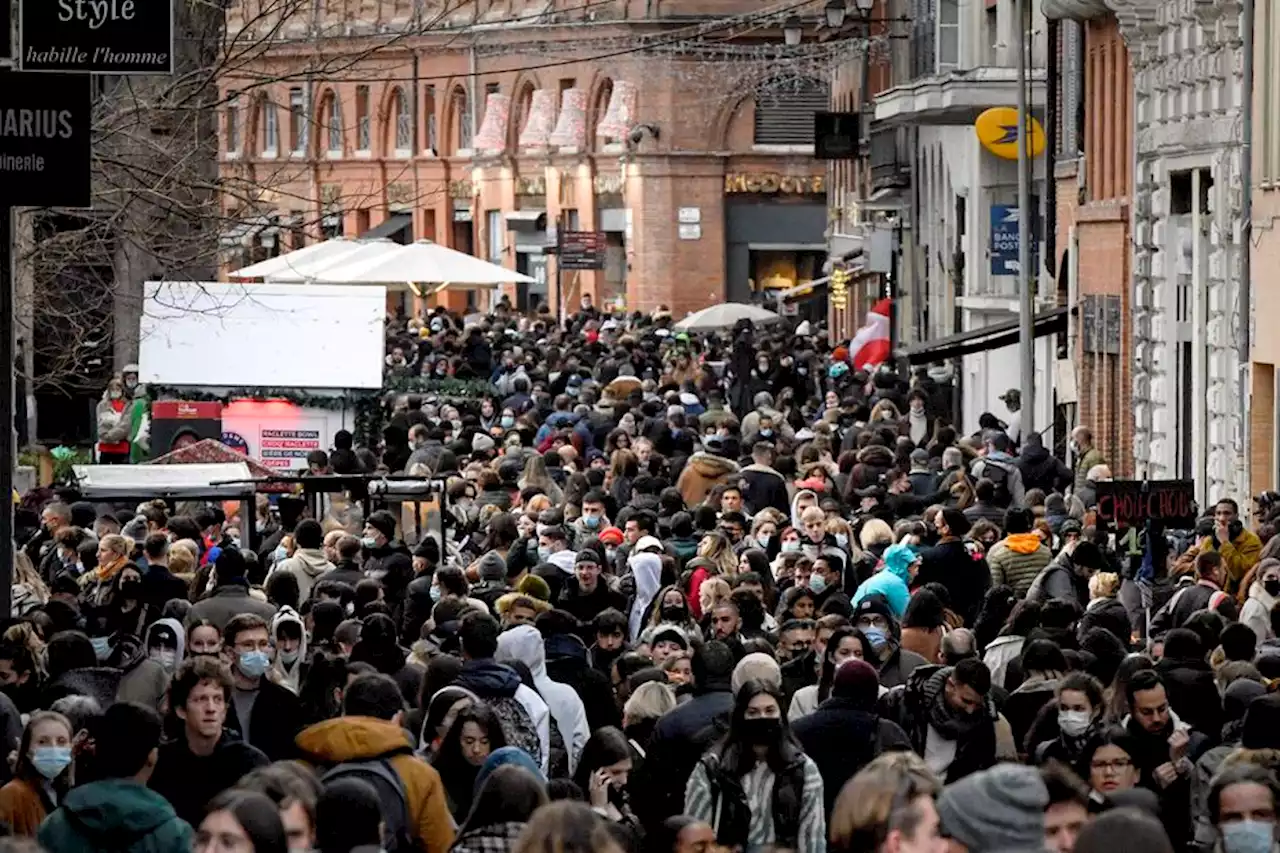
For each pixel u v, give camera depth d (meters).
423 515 51.75
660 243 177.75
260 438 69.25
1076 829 18.41
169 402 68.81
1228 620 36.34
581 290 186.38
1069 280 88.19
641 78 177.12
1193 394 74.31
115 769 20.89
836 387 101.31
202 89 46.12
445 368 105.62
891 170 119.69
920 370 105.25
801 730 25.81
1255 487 67.50
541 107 186.38
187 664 23.80
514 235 192.25
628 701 29.02
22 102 32.78
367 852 19.44
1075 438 68.62
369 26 150.25
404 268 101.38
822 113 133.12
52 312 51.59
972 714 27.28
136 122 45.56
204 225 48.19
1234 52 70.06
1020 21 75.81
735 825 24.20
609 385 85.31
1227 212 70.69
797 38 129.00
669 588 35.12
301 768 19.89
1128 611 39.41
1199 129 72.75
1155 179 77.69
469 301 196.12
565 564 42.50
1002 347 96.94
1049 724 26.80
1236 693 27.61
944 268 109.62
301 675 31.92
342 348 69.31
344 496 54.34
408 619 38.72
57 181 32.84
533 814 17.81
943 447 65.94
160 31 32.19
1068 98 89.12
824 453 61.25
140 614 34.88
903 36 116.38
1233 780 20.23
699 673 26.70
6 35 31.95
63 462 64.19
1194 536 48.19
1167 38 75.88
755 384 102.25
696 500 55.38
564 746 29.09
